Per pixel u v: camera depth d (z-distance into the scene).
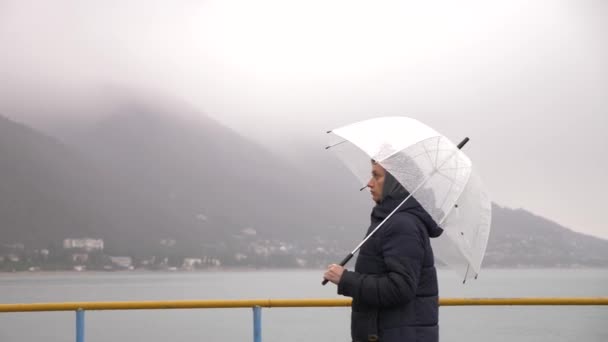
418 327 3.57
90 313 60.47
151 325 46.91
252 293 110.56
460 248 3.82
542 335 40.03
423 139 3.76
